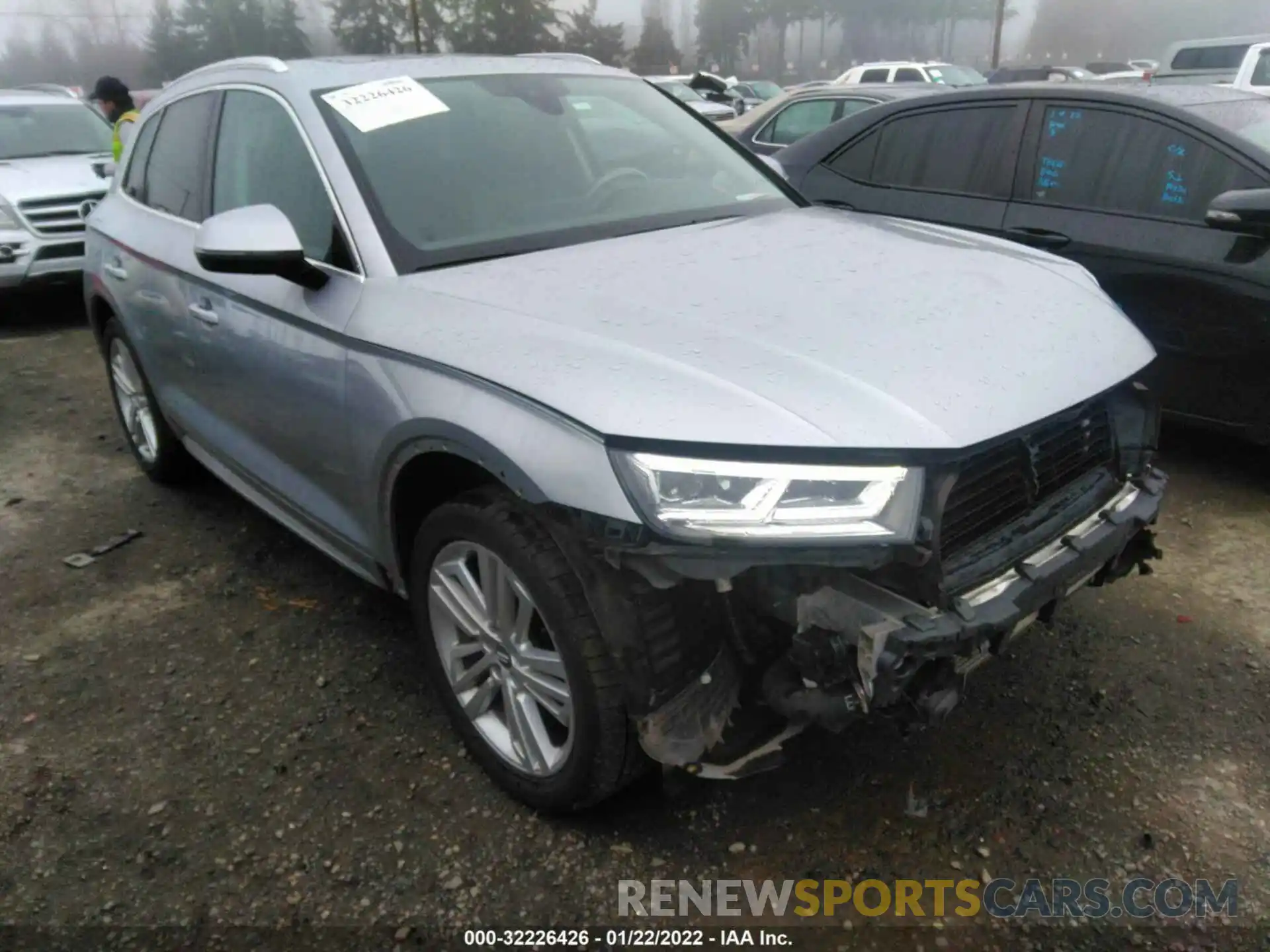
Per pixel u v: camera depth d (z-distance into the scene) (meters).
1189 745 2.73
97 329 4.66
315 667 3.22
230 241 2.58
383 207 2.80
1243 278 3.89
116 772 2.77
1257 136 4.05
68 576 3.87
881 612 1.98
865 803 2.56
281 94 3.15
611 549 2.03
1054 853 2.41
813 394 2.03
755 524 1.94
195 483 4.71
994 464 2.15
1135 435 2.59
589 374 2.12
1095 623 3.30
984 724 2.83
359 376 2.60
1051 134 4.59
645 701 2.15
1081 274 2.92
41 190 8.03
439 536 2.50
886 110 5.29
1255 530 3.89
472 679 2.62
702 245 2.88
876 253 2.84
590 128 3.42
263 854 2.47
